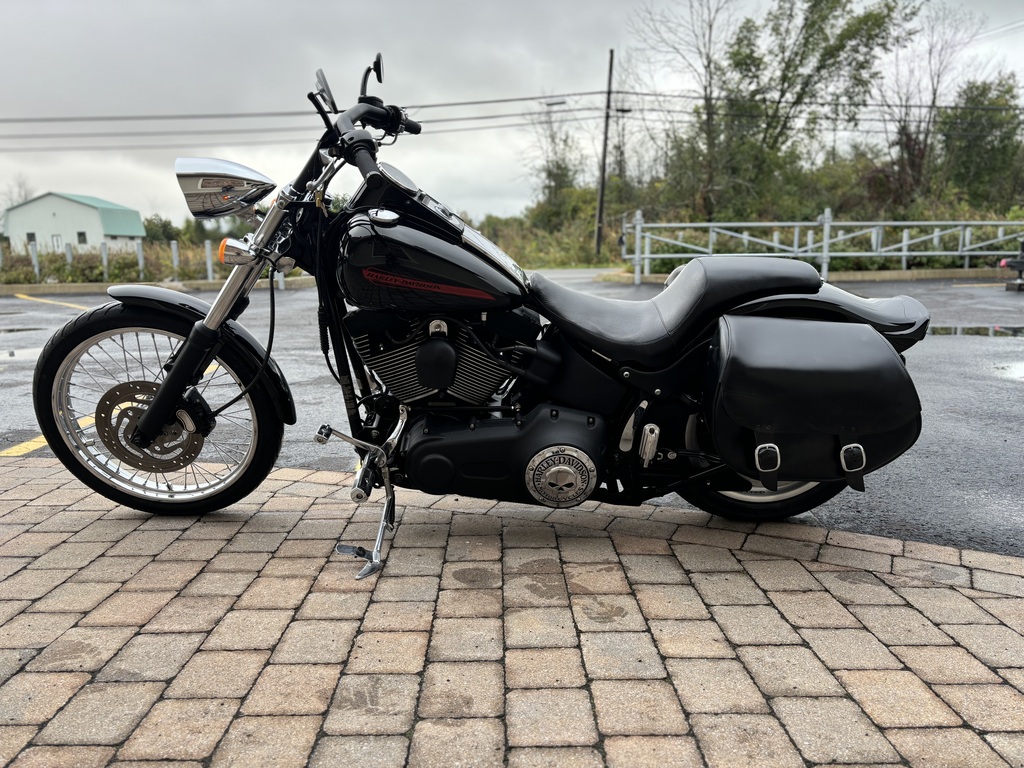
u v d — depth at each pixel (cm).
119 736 164
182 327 270
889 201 2430
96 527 279
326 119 242
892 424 224
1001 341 688
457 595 228
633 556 256
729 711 173
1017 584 236
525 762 156
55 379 275
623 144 3269
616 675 187
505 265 240
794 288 242
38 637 204
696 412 251
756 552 260
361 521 286
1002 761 157
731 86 2356
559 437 240
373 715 171
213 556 254
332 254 250
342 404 486
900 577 241
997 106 2605
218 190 243
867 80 2478
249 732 165
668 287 266
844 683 184
